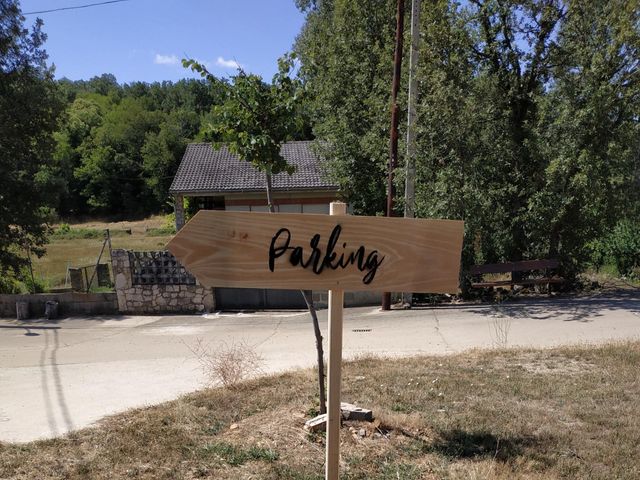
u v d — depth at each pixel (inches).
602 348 275.1
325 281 107.1
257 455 146.1
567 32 465.7
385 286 109.0
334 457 113.0
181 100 3609.7
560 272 508.7
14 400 226.1
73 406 213.2
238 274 104.1
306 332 401.4
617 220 517.3
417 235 109.7
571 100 453.1
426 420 173.2
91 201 2652.6
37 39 645.3
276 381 224.1
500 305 453.4
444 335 351.9
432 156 448.1
